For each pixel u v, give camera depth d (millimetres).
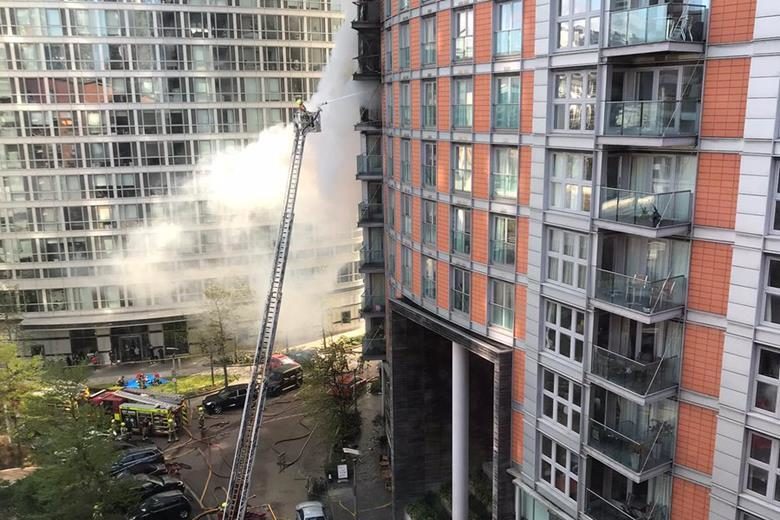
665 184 20203
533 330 24797
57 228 59906
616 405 23000
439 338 34375
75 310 61375
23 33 56562
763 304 17594
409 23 30578
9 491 33969
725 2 17391
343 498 38312
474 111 26422
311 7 62719
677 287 19641
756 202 17188
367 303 42562
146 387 56500
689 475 20219
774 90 16422
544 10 22141
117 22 57938
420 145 30812
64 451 33406
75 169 59281
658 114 18875
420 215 31516
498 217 26359
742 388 18203
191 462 43531
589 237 21703
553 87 22531
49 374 41406
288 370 54406
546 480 25453
